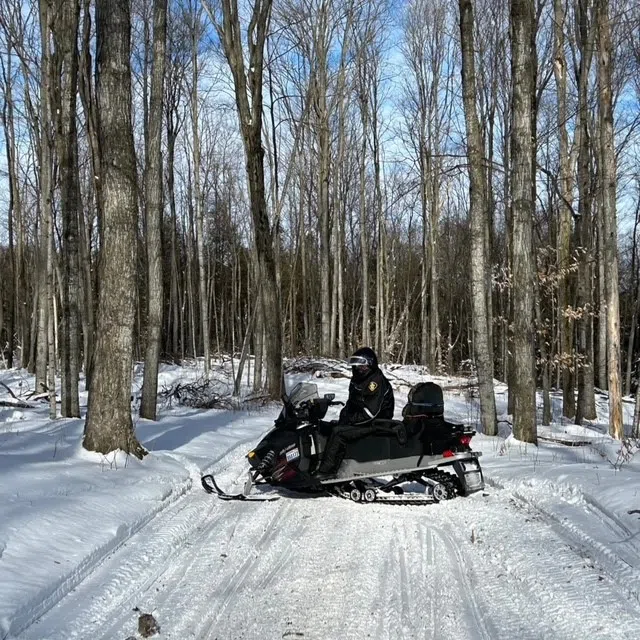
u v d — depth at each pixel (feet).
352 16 92.17
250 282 89.10
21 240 99.35
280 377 56.80
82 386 65.82
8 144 87.92
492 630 12.67
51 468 23.32
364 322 98.53
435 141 98.32
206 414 46.85
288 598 14.28
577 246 53.83
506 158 64.03
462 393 71.51
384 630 12.73
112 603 14.05
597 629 12.42
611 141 38.58
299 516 21.12
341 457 23.16
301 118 79.15
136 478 23.75
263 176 55.21
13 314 111.14
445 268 128.06
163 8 41.86
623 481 21.53
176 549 17.71
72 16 37.42
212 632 12.71
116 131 25.88
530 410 33.73
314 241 132.36
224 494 23.94
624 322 125.29
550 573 15.26
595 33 44.91
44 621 13.01
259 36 52.21
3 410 46.09
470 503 22.13
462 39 37.42
